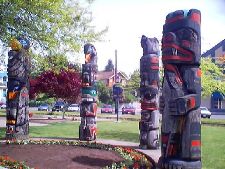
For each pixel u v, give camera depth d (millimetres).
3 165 8109
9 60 12930
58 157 9336
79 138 14141
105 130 18656
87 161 9016
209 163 9641
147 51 12391
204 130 18812
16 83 12883
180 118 7051
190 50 7020
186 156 6961
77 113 37688
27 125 13180
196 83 7062
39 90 26578
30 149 10469
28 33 14547
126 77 62656
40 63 15656
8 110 12945
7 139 12859
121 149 10805
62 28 15336
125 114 37906
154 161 9352
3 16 13648
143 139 12273
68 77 26281
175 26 7195
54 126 20656
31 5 13453
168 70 7254
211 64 24562
